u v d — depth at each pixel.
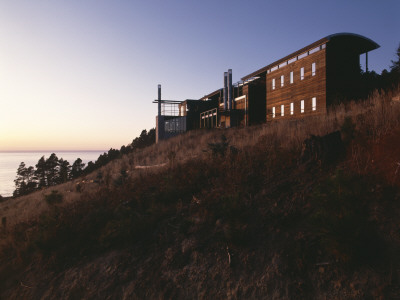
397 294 3.10
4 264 6.55
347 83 20.86
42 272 5.82
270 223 5.18
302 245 4.34
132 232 6.16
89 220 7.30
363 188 4.56
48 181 67.75
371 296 3.21
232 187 6.98
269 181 6.80
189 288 4.38
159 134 41.97
